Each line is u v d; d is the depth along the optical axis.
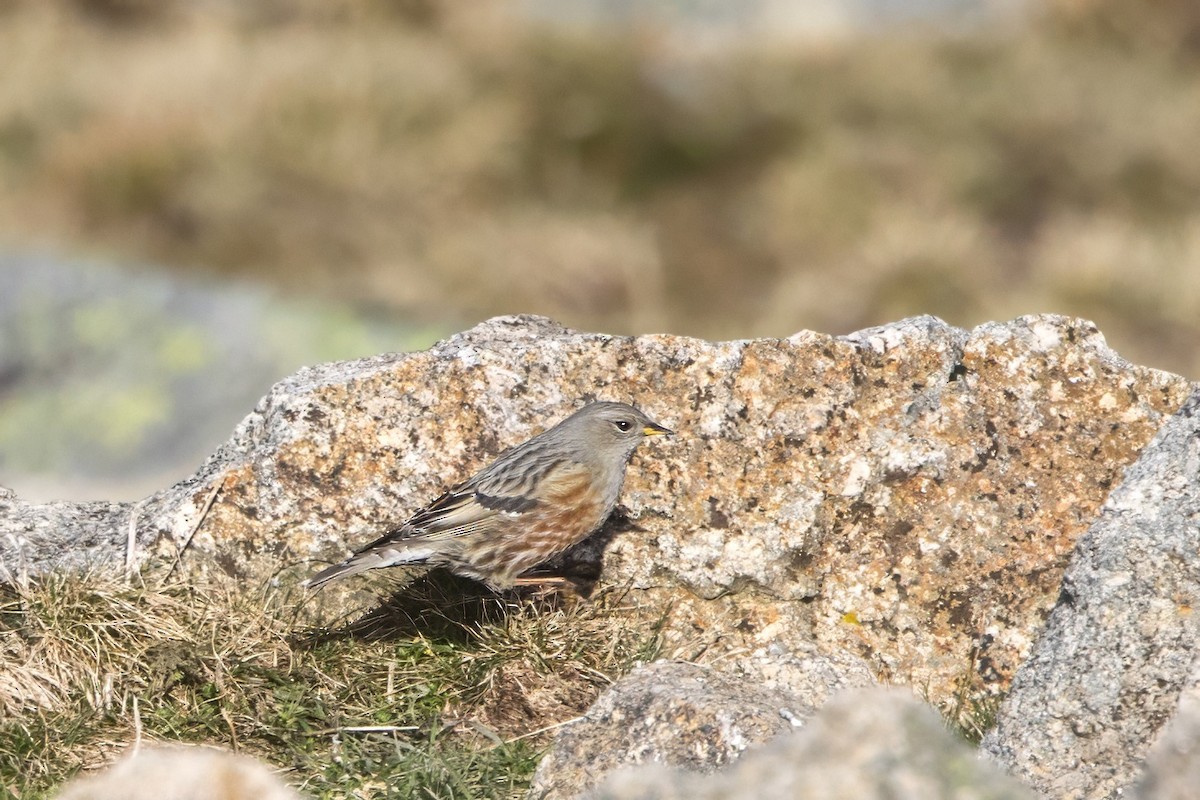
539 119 39.38
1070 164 38.94
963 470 13.98
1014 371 14.21
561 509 13.16
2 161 35.75
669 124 39.78
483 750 12.05
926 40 44.94
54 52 39.78
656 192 38.38
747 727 10.57
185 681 12.44
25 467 25.22
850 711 7.30
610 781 7.80
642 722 10.96
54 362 26.75
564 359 14.28
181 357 27.06
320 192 35.78
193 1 45.12
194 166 35.53
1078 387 14.17
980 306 33.25
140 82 38.34
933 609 13.77
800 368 14.18
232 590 13.28
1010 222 37.31
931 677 13.61
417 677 12.82
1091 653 10.87
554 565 13.93
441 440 13.96
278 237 34.34
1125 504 11.48
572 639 12.98
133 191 35.09
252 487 13.67
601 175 38.59
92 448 25.73
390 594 13.66
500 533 13.11
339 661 12.83
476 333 14.88
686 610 13.77
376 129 37.22
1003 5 47.16
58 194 34.94
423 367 14.12
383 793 11.40
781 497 13.91
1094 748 10.70
